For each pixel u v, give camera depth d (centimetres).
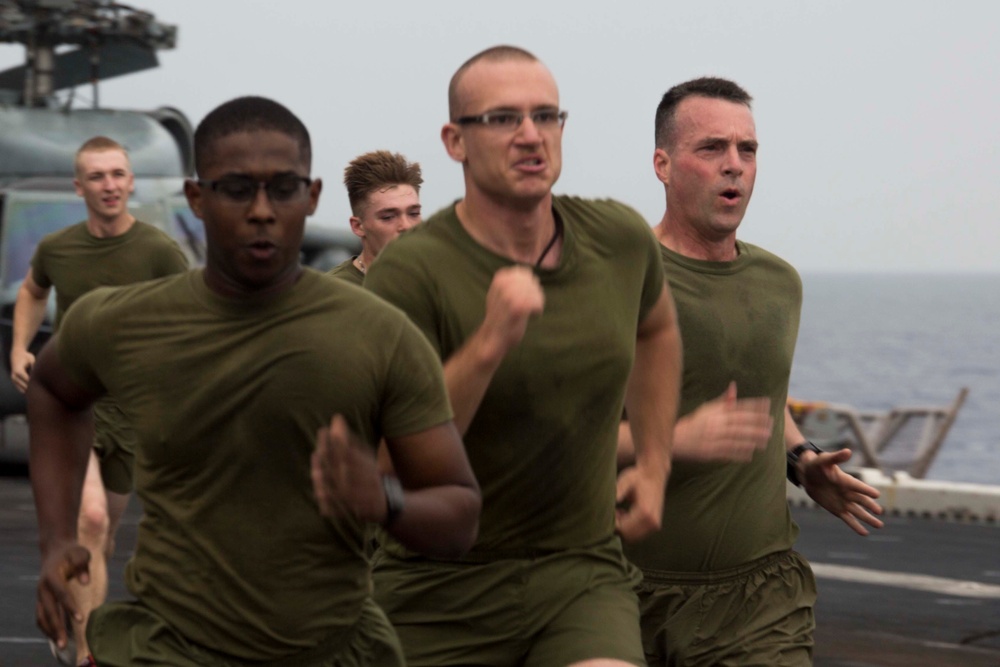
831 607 1141
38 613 450
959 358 16738
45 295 970
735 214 623
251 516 421
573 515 512
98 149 932
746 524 608
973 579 1259
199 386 417
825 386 11900
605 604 509
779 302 626
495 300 444
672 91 639
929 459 1967
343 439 381
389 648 445
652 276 531
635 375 552
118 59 2161
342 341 414
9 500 1598
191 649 428
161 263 942
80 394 445
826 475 636
